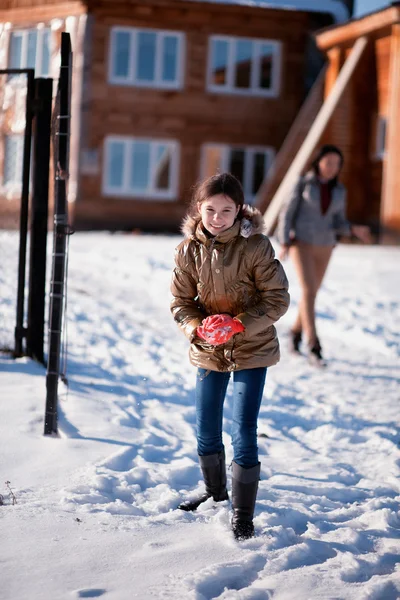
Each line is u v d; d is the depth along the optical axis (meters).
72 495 4.05
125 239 21.97
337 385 7.49
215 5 28.00
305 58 29.05
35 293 6.89
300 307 8.43
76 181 27.98
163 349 8.26
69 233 5.14
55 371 5.02
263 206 25.62
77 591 2.98
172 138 28.53
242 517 3.74
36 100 6.63
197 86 28.53
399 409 6.59
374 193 24.64
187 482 4.56
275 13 28.39
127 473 4.47
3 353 7.07
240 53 28.75
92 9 27.67
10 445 4.80
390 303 11.86
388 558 3.54
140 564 3.28
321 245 8.27
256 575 3.29
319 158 8.23
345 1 29.48
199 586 3.09
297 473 4.86
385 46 23.98
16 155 26.22
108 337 8.70
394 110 22.95
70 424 5.29
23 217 6.81
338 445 5.55
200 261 3.81
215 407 4.00
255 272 3.79
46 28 28.53
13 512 3.77
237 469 3.78
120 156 28.36
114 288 12.70
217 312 3.89
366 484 4.71
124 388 6.51
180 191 28.72
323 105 25.61
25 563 3.21
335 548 3.62
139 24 27.98
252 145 29.00
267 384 7.19
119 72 28.17
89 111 27.94
